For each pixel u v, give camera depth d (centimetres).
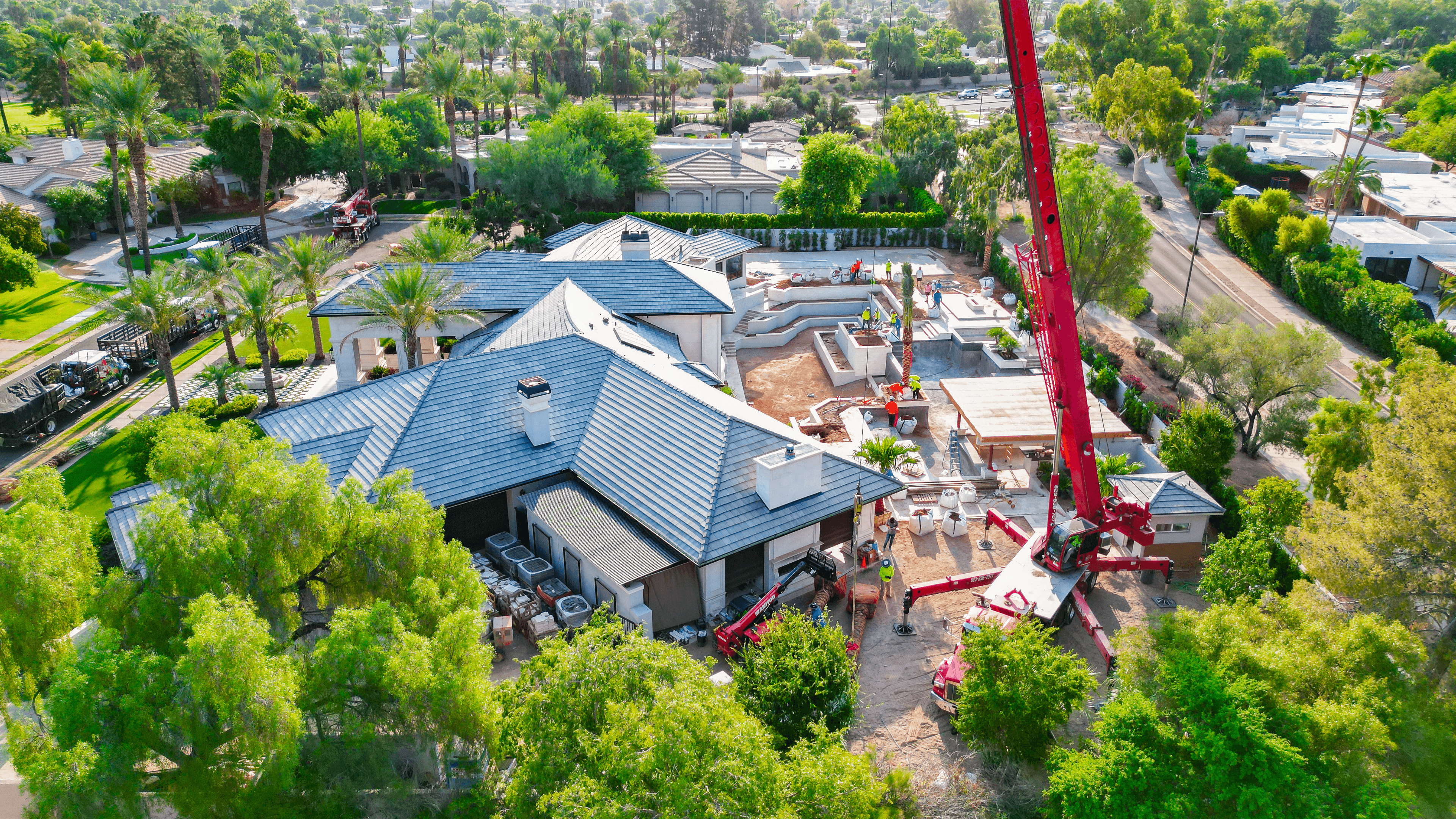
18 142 10150
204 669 1862
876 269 8075
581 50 17162
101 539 3491
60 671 1928
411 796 2159
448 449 3675
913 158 9881
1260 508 3500
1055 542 3400
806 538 3550
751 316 6869
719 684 2869
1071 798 2289
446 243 6047
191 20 15700
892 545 3972
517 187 8594
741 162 9894
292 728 1911
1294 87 17212
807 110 16900
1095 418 4600
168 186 8475
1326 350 4572
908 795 2503
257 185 9706
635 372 4128
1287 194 7988
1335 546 2775
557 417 3950
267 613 2277
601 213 8806
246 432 2373
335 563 2455
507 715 2206
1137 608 3566
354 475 3516
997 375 5794
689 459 3578
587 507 3522
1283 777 2117
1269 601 2731
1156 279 7875
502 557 3588
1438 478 2658
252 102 7738
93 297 4966
